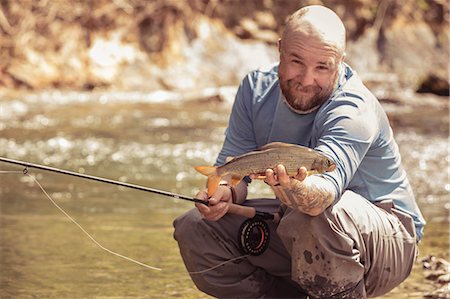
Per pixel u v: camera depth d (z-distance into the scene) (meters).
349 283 4.72
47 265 6.50
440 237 7.56
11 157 11.31
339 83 4.84
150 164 11.09
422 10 22.73
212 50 20.27
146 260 6.65
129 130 13.77
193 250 5.05
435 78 18.83
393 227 4.87
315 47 4.67
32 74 18.36
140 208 8.62
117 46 19.56
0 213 8.30
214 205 4.89
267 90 5.14
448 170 10.98
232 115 5.30
